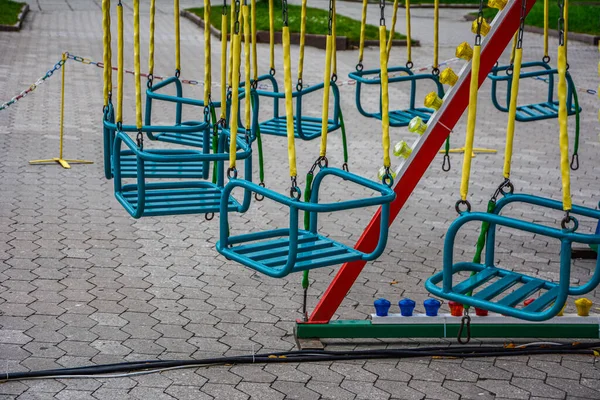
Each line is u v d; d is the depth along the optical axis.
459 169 10.31
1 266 6.69
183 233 7.72
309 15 25.83
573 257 7.45
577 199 9.20
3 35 20.58
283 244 4.72
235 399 4.82
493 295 4.46
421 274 6.93
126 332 5.66
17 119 11.97
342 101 14.38
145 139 11.33
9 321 5.74
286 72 4.27
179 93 6.77
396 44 21.77
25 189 8.77
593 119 13.60
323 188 9.41
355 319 5.95
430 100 5.29
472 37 23.88
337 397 4.87
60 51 18.48
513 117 4.43
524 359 5.41
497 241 7.79
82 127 11.72
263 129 7.65
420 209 8.68
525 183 9.77
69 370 5.02
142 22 25.09
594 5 29.69
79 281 6.49
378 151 11.26
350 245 7.59
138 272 6.73
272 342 5.59
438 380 5.11
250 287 6.53
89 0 30.84
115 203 8.49
